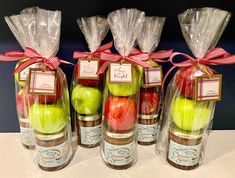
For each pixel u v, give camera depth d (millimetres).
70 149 673
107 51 632
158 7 719
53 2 705
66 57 760
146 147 733
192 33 594
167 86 741
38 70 555
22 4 703
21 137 742
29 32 600
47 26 583
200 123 590
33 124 586
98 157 690
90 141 712
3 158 688
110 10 717
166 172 641
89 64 646
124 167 639
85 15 720
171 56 617
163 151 704
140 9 718
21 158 689
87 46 751
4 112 826
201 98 557
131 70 572
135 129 643
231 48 764
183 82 602
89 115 690
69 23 726
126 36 589
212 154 721
